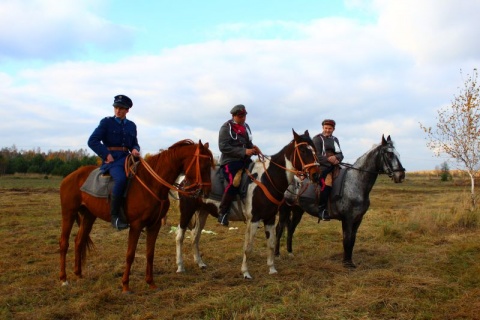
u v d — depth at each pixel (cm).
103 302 515
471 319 450
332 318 461
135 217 550
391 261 718
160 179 545
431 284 567
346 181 687
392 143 666
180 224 678
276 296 536
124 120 595
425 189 3012
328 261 711
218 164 673
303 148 595
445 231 1023
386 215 1334
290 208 778
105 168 566
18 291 557
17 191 2502
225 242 922
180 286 595
